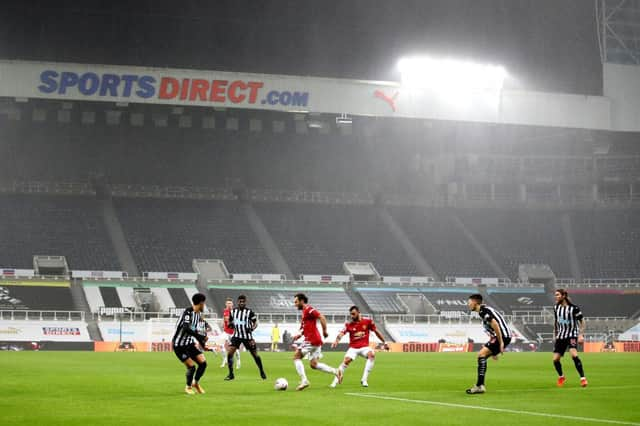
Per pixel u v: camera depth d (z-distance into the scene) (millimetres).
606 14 64375
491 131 75688
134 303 62094
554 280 74000
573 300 71938
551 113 61938
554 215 82125
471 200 82625
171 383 22922
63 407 16359
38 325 56406
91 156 75250
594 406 16812
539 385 23219
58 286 62406
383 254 74438
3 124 73125
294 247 73438
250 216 76625
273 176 79875
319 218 78062
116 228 71250
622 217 80562
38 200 72438
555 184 80750
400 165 82875
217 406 16500
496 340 19766
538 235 79875
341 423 13977
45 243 67375
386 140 80500
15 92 52781
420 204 82375
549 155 80250
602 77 64125
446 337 64188
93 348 53938
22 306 59219
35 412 15484
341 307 66188
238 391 20156
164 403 17109
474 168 80500
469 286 71688
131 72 54656
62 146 74500
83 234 69500
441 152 80750
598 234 79562
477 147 80062
